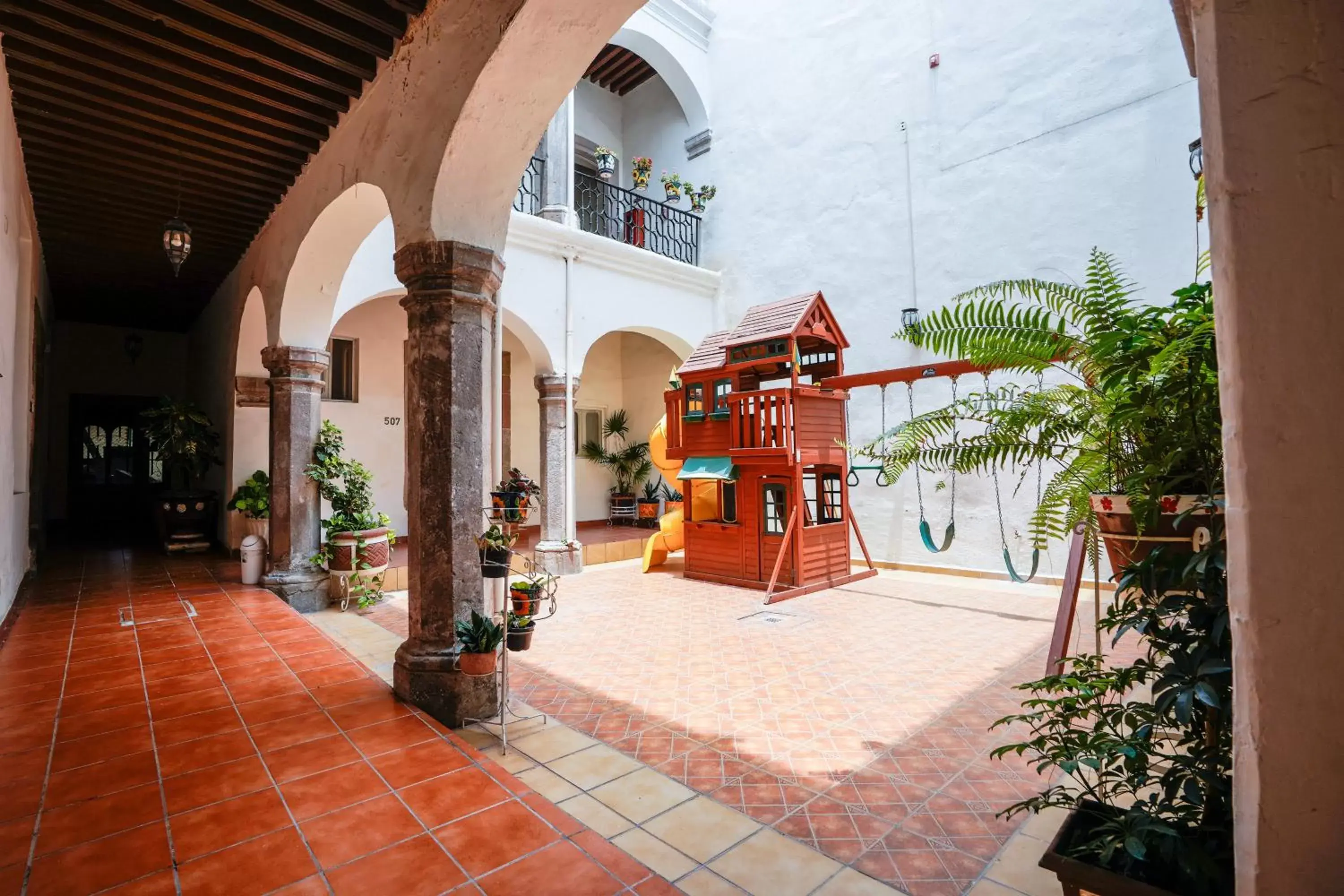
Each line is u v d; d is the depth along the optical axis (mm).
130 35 3885
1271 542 988
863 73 9469
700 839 2506
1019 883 2230
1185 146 6770
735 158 11172
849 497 9320
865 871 2303
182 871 2074
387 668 4613
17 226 5066
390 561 8391
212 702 3547
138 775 2721
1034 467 7781
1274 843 985
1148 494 1665
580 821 2637
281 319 6242
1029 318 2008
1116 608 1793
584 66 3414
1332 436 945
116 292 9281
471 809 2490
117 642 4656
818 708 3930
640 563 9891
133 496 11812
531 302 8594
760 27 10883
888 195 9141
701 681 4453
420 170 3676
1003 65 8094
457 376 3646
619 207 12578
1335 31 945
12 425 5258
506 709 3799
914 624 5992
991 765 3156
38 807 2455
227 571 7375
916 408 8758
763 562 7773
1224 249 1011
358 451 10227
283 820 2391
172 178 5672
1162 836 1476
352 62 4117
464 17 3354
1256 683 999
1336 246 938
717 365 8156
